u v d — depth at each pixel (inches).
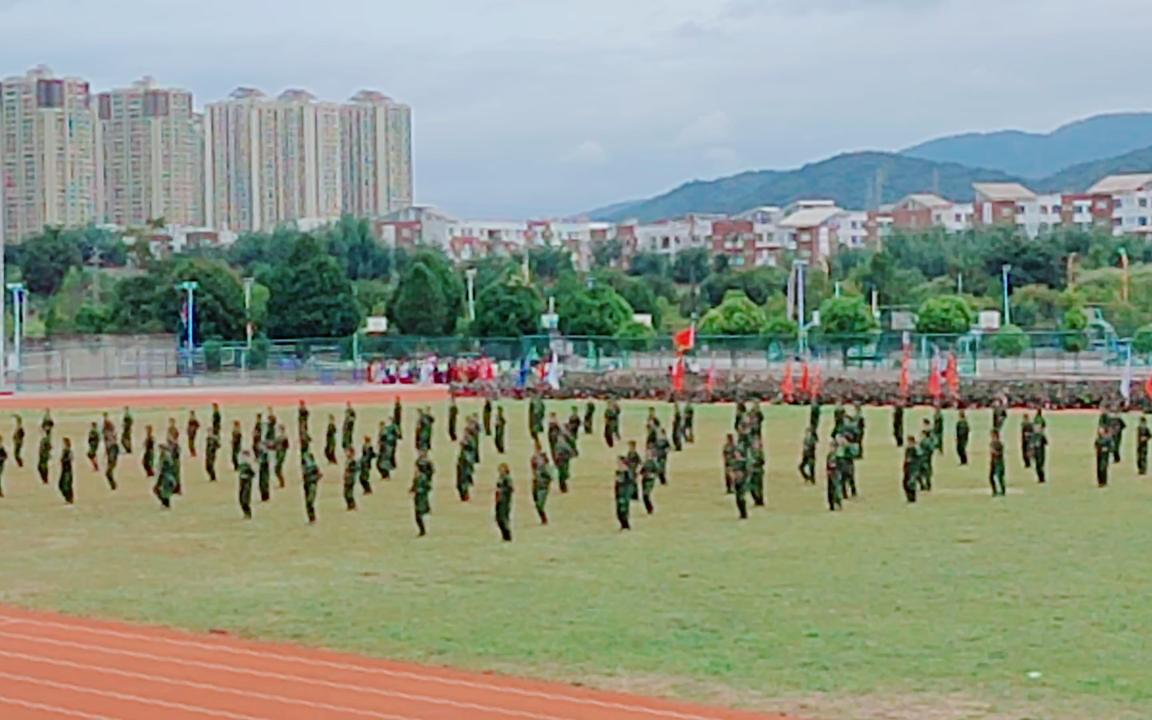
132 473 1745.8
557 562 1108.5
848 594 968.3
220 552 1189.7
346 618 925.8
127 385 3186.5
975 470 1617.9
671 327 4375.0
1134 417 2187.5
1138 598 940.0
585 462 1761.8
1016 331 3494.1
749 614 913.5
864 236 7623.0
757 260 6978.4
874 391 2460.6
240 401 2677.2
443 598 982.4
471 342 3538.4
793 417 2272.4
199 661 822.5
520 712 710.5
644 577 1040.8
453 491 1524.4
